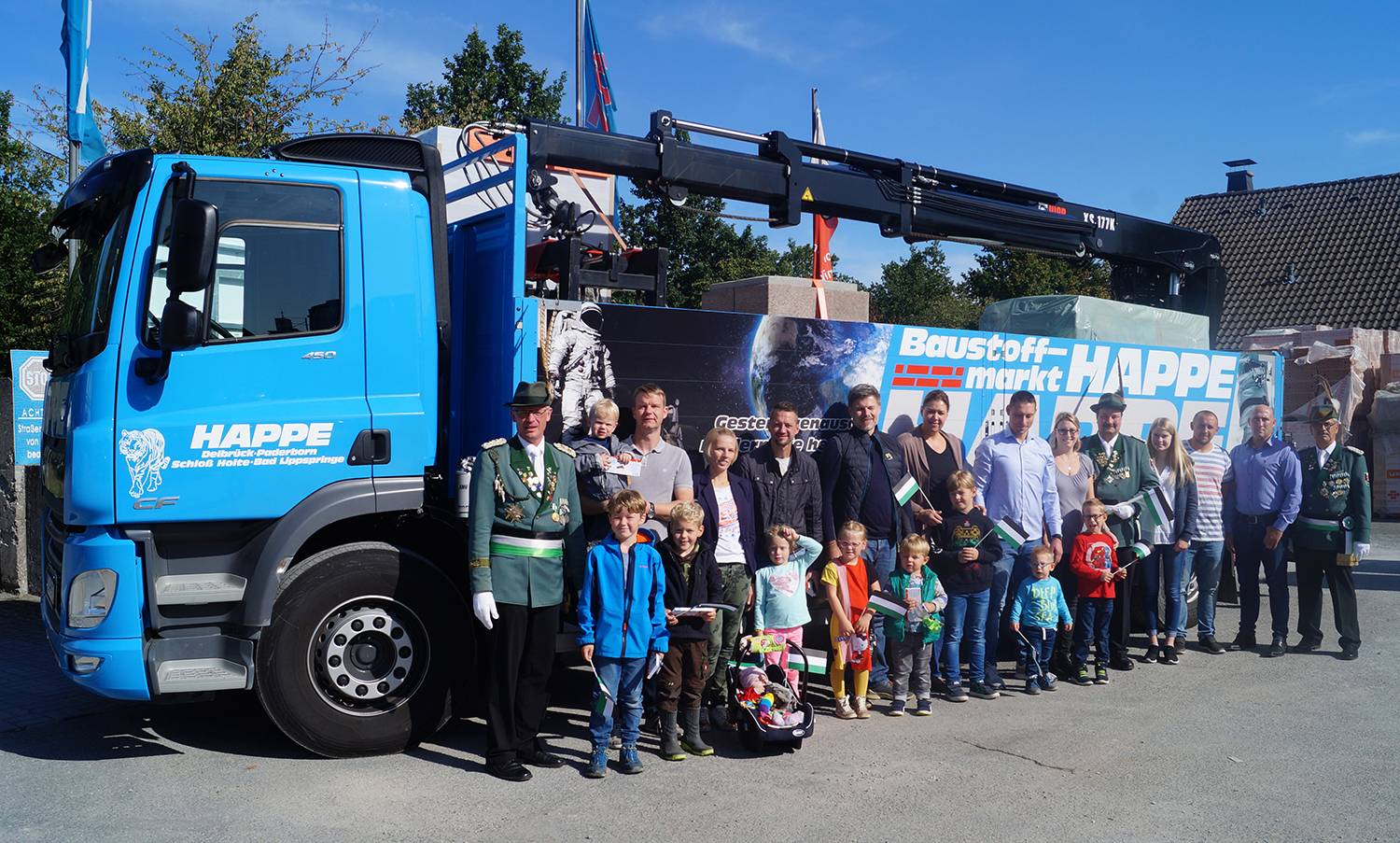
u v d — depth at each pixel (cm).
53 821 455
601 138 725
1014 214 952
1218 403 966
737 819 467
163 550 521
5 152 1886
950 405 779
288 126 1603
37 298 1639
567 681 740
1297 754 571
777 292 819
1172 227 1086
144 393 505
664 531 598
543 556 531
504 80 3100
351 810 471
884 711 663
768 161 808
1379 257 2806
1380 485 1831
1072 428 798
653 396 594
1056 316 925
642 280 699
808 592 658
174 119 1519
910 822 466
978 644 698
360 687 543
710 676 596
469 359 628
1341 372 1811
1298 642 895
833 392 713
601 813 472
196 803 477
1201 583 855
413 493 550
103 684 501
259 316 529
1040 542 754
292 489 529
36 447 970
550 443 551
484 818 464
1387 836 456
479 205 745
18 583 988
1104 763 554
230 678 518
